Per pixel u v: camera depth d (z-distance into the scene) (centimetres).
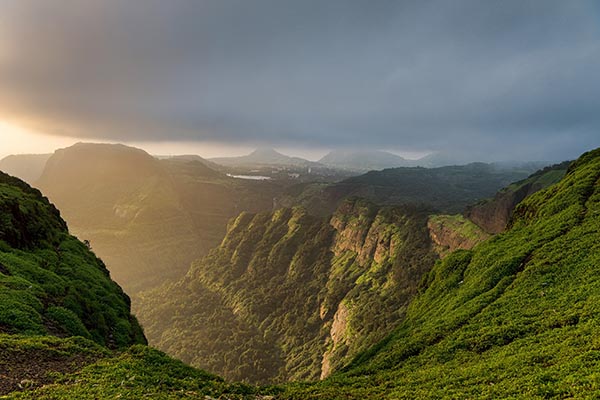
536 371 2461
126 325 5056
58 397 2244
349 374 4228
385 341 5778
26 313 3697
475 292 5175
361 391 3216
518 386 2289
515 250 5712
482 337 3678
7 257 4925
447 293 6278
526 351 2950
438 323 4803
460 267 6806
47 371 2720
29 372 2655
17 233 5744
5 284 4134
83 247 7588
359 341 15962
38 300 4106
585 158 7988
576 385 2012
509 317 3869
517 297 4250
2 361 2716
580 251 4544
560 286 4028
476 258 6581
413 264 19562
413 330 5347
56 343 3250
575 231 5119
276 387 3406
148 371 2970
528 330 3441
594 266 4047
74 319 4112
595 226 4978
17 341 3062
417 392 2809
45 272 5022
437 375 3195
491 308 4309
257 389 3247
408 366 3847
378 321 16400
